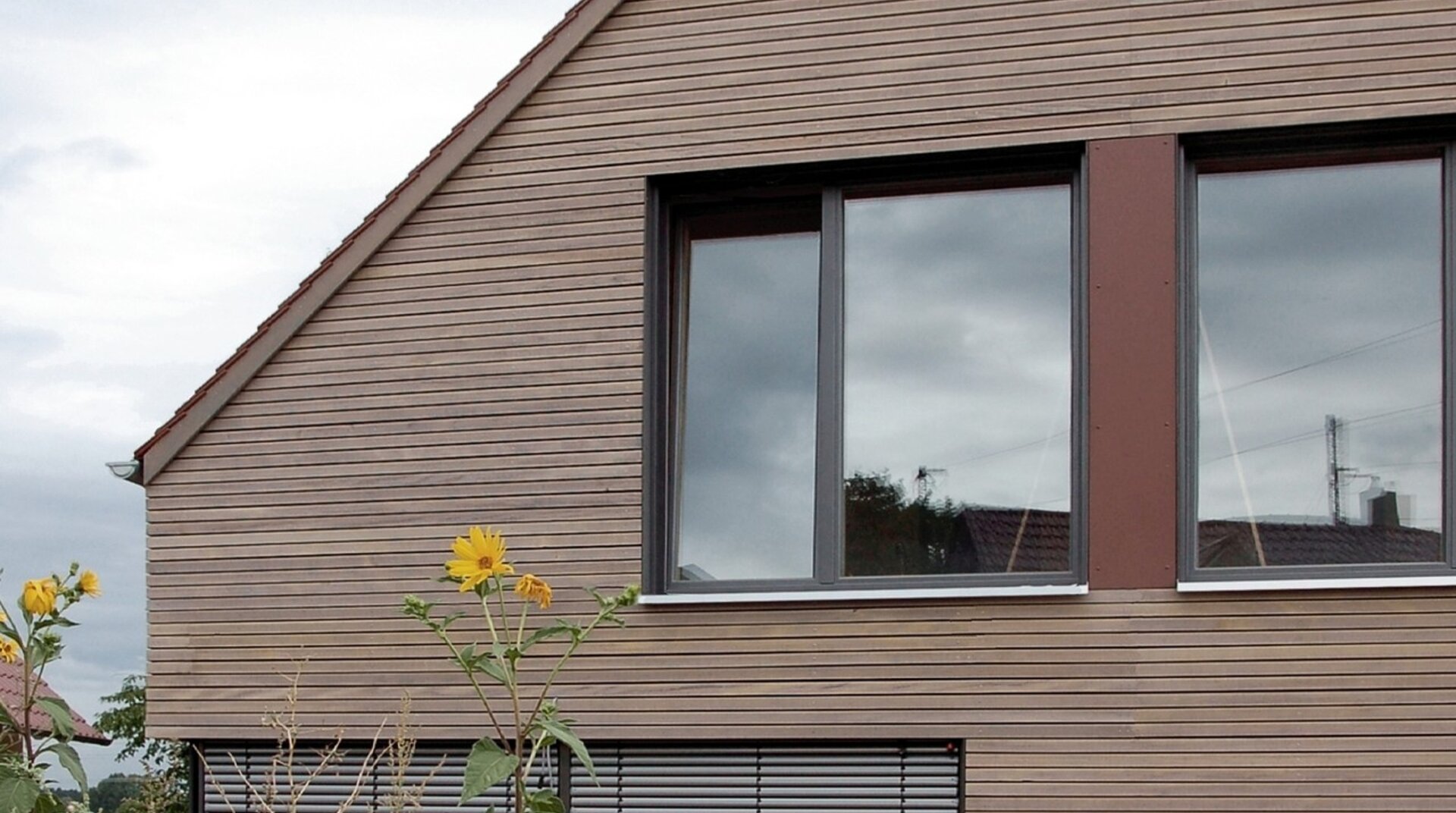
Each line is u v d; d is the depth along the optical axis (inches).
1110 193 295.3
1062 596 289.4
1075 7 301.7
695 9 319.6
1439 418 284.5
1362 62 288.2
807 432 311.6
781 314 317.1
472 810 314.5
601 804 309.3
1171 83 295.4
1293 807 276.4
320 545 324.2
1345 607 278.5
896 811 295.1
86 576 201.3
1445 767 271.7
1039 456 299.4
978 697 290.8
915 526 302.7
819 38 312.8
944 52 306.8
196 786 327.6
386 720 290.4
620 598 219.6
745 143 313.9
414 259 327.6
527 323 320.5
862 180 314.2
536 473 315.9
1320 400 289.6
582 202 320.8
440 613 316.5
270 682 322.7
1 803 187.5
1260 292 294.8
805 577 306.7
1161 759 281.9
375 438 324.5
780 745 302.5
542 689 309.7
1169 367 288.8
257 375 331.9
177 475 332.8
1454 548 278.5
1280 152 296.5
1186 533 287.7
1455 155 287.9
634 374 313.9
